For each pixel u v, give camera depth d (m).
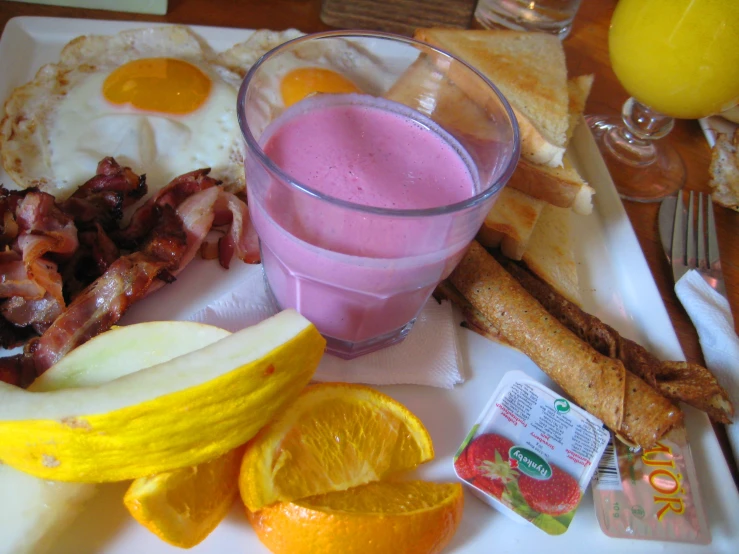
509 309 0.24
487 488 0.20
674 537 0.20
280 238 0.20
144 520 0.17
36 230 0.22
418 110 0.24
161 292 0.25
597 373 0.22
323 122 0.23
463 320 0.26
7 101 0.29
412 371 0.24
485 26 0.40
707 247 0.30
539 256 0.28
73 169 0.28
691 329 0.28
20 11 0.34
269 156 0.21
